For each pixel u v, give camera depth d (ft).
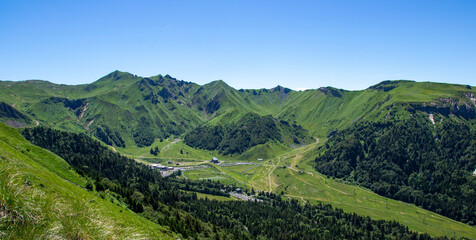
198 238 380.17
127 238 80.43
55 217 72.79
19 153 276.82
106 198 324.80
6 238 61.00
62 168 345.51
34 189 79.82
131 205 369.91
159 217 387.75
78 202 85.92
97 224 78.02
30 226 66.49
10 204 68.74
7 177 77.36
